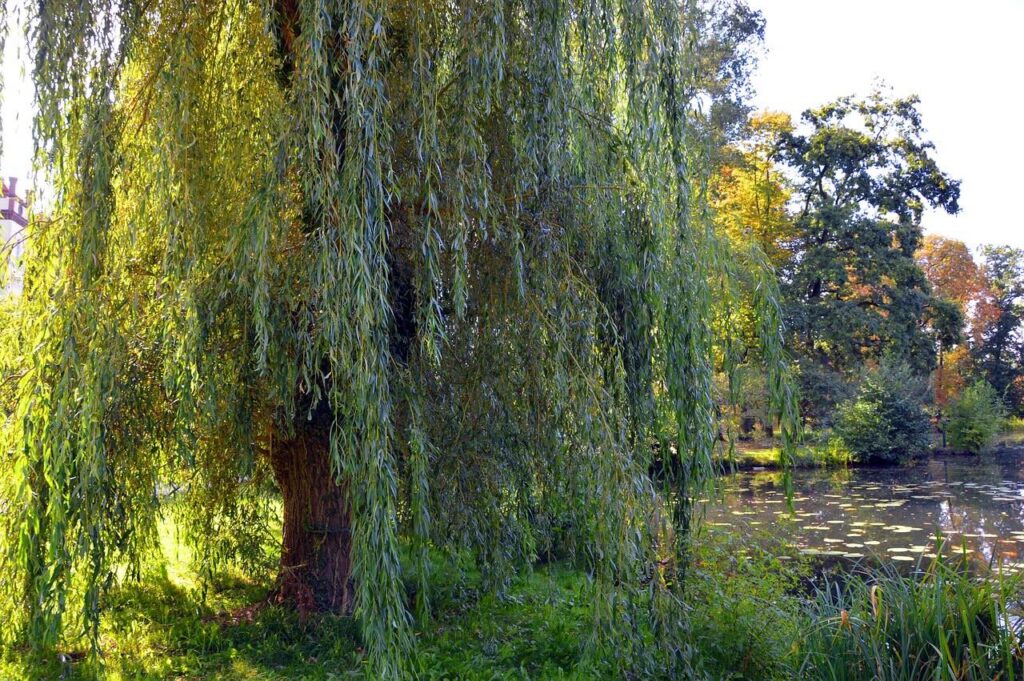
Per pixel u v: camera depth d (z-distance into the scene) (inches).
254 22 186.4
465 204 171.3
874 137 1029.8
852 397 900.0
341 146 164.2
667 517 191.2
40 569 164.7
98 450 161.0
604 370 195.8
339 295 150.9
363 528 147.7
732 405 222.1
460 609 236.2
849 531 441.1
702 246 210.7
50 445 158.2
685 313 195.9
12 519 168.7
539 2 183.3
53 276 171.3
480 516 201.0
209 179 179.8
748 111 951.0
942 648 153.8
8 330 181.0
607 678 184.5
